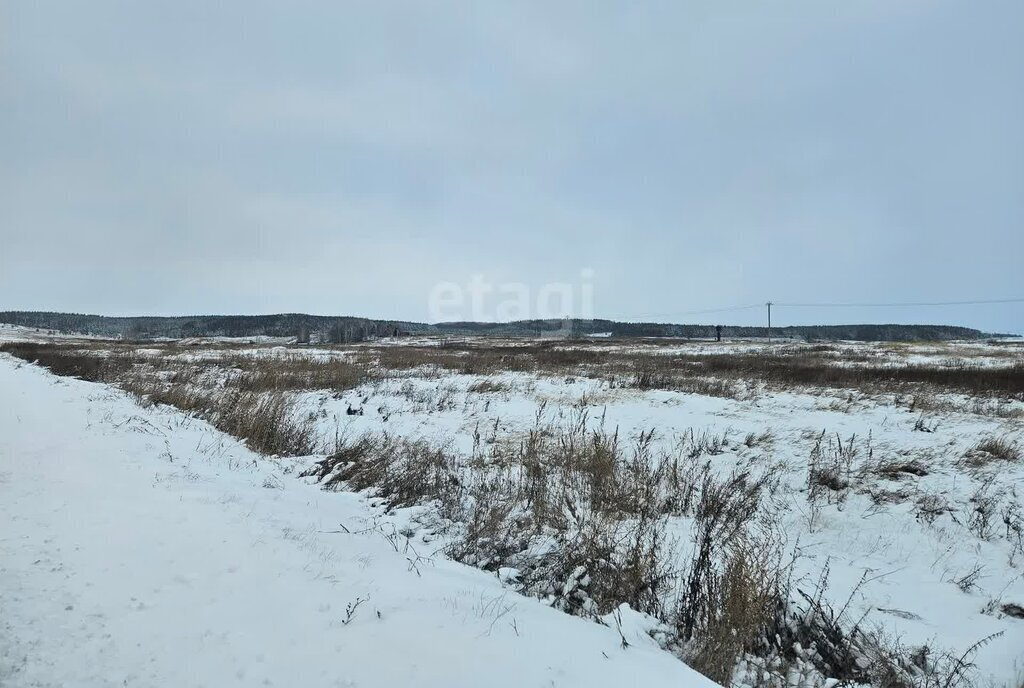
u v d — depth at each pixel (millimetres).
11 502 4254
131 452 6305
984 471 8422
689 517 6891
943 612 5176
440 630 2996
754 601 4043
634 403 14289
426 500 6598
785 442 10234
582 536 5312
